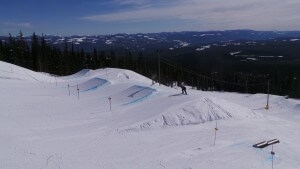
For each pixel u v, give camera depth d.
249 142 24.41
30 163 20.30
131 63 113.69
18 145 23.44
